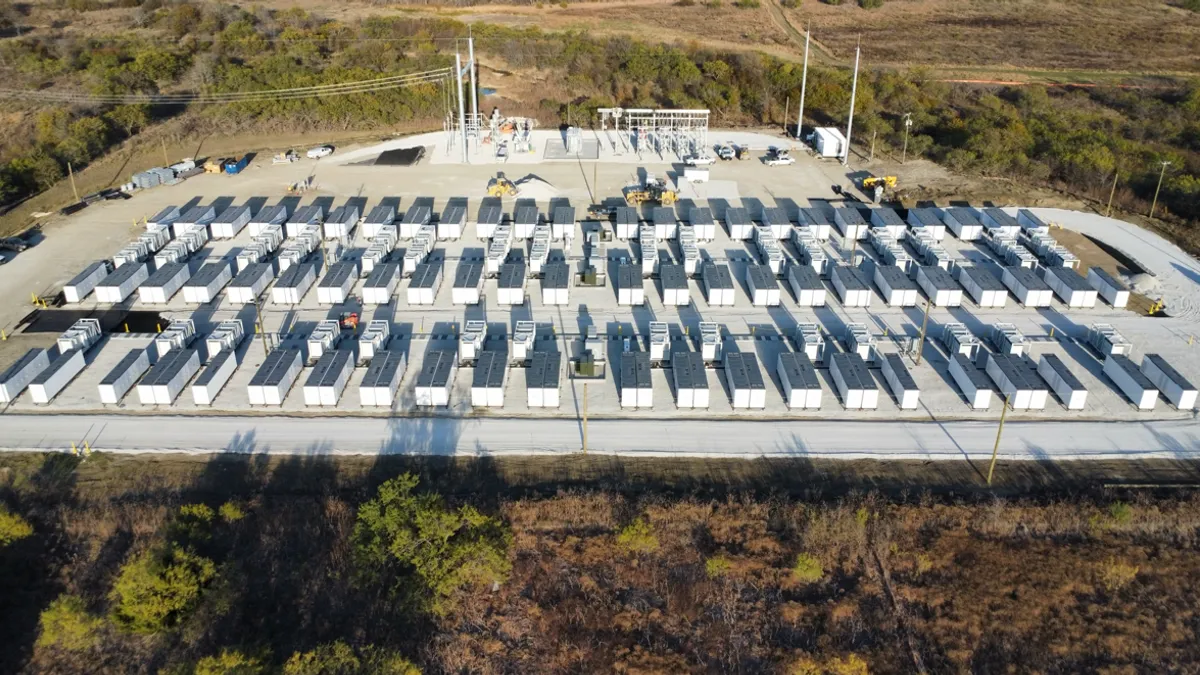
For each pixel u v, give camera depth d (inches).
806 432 2250.2
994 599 1753.2
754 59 5570.9
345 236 3316.9
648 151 4350.4
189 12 6097.4
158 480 2047.2
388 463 2119.8
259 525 1909.4
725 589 1775.3
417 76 5049.2
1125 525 1939.0
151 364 2511.1
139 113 4375.0
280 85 4803.2
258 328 2691.9
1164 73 5885.8
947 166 4114.2
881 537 1878.7
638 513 1946.4
